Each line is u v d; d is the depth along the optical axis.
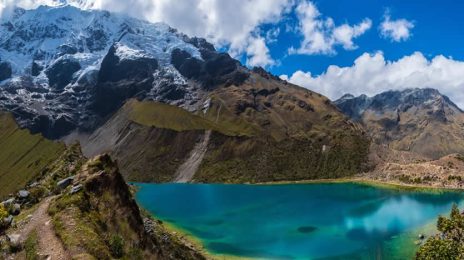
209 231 121.25
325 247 103.31
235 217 143.12
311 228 124.75
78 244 37.09
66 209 43.69
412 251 96.38
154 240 54.19
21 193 57.16
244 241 109.62
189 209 160.38
